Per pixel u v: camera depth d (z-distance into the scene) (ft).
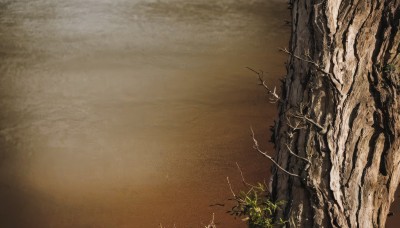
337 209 7.89
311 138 8.36
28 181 24.06
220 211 21.15
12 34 41.81
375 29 9.07
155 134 27.55
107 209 21.94
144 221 21.01
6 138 27.61
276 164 8.34
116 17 45.65
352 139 8.31
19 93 32.48
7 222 21.42
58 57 37.81
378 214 8.23
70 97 31.96
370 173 8.13
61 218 21.56
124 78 34.27
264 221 8.28
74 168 24.95
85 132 28.09
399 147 8.46
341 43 8.97
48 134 28.04
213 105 30.42
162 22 44.73
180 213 21.25
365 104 8.52
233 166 24.25
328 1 9.34
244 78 34.06
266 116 28.99
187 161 24.94
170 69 35.63
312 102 8.68
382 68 8.81
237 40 41.04
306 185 8.05
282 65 36.22
